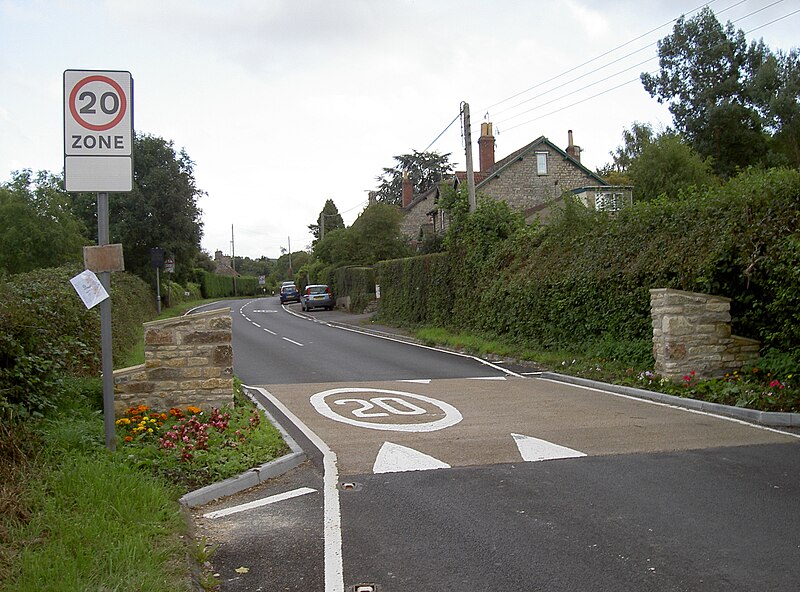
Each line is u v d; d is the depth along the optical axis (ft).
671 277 45.32
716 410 34.65
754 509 19.60
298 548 17.65
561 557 16.48
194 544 17.42
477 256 75.00
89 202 137.18
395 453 27.48
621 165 186.19
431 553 17.01
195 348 32.12
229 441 26.89
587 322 53.67
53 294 39.14
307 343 79.56
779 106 134.92
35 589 12.97
